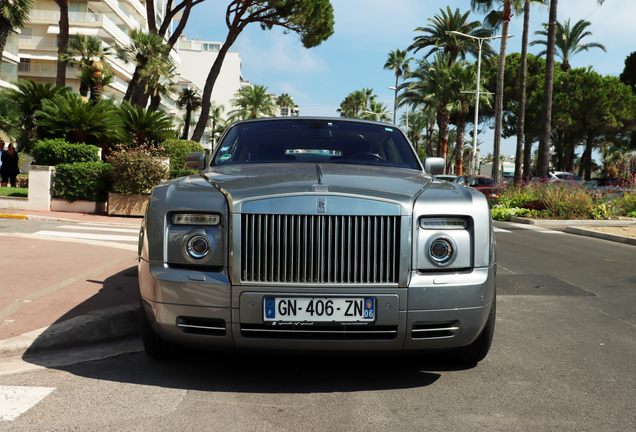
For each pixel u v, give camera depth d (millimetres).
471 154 31281
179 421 2695
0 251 7270
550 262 8477
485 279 3066
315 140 4426
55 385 3154
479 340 3461
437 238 3016
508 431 2662
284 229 2912
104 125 16250
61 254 7223
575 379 3434
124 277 5828
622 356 3938
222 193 3059
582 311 5359
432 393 3152
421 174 3945
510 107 45625
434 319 2986
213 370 3461
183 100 46625
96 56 25188
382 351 3066
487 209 3189
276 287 2916
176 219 3049
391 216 2957
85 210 13688
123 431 2576
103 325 4121
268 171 3549
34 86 19531
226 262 2959
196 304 2953
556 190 17781
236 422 2699
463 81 38438
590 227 14188
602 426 2736
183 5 26312
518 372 3555
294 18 27969
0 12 22797
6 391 3043
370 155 4297
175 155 22141
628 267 8188
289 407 2904
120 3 58906
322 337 2963
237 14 27734
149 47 25500
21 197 13953
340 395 3092
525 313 5246
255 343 2982
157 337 3441
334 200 2920
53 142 14469
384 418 2787
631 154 64438
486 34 39219
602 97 39719
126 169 13219
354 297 2928
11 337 3777
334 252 2924
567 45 44656
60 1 24984
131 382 3230
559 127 42406
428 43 41500
